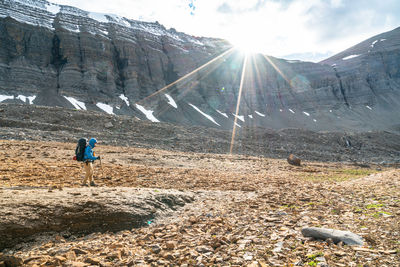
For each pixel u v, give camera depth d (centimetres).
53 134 4044
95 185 1098
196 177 1688
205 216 780
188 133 6334
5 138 3291
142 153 3278
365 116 16312
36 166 1545
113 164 2147
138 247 531
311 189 1229
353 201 870
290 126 13988
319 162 5306
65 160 2095
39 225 575
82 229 622
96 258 456
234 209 852
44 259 456
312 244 492
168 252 491
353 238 497
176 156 3372
